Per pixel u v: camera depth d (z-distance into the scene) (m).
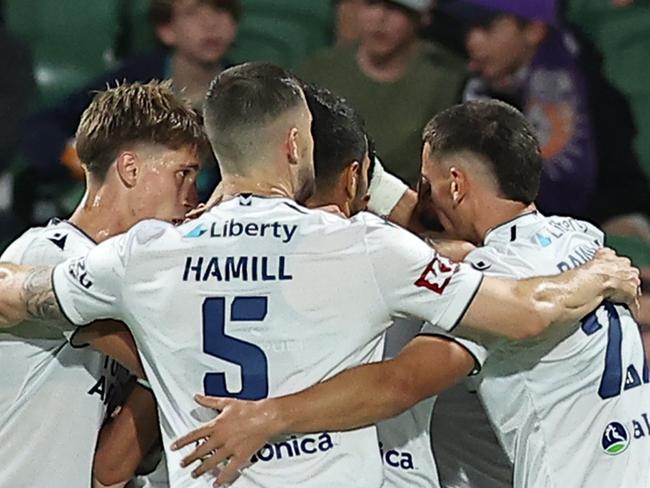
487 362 13.59
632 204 29.25
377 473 12.50
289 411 12.11
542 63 28.28
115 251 12.55
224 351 12.22
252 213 12.46
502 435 13.91
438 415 14.78
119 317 12.70
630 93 29.52
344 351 12.28
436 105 26.94
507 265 13.34
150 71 27.61
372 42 26.84
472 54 27.52
